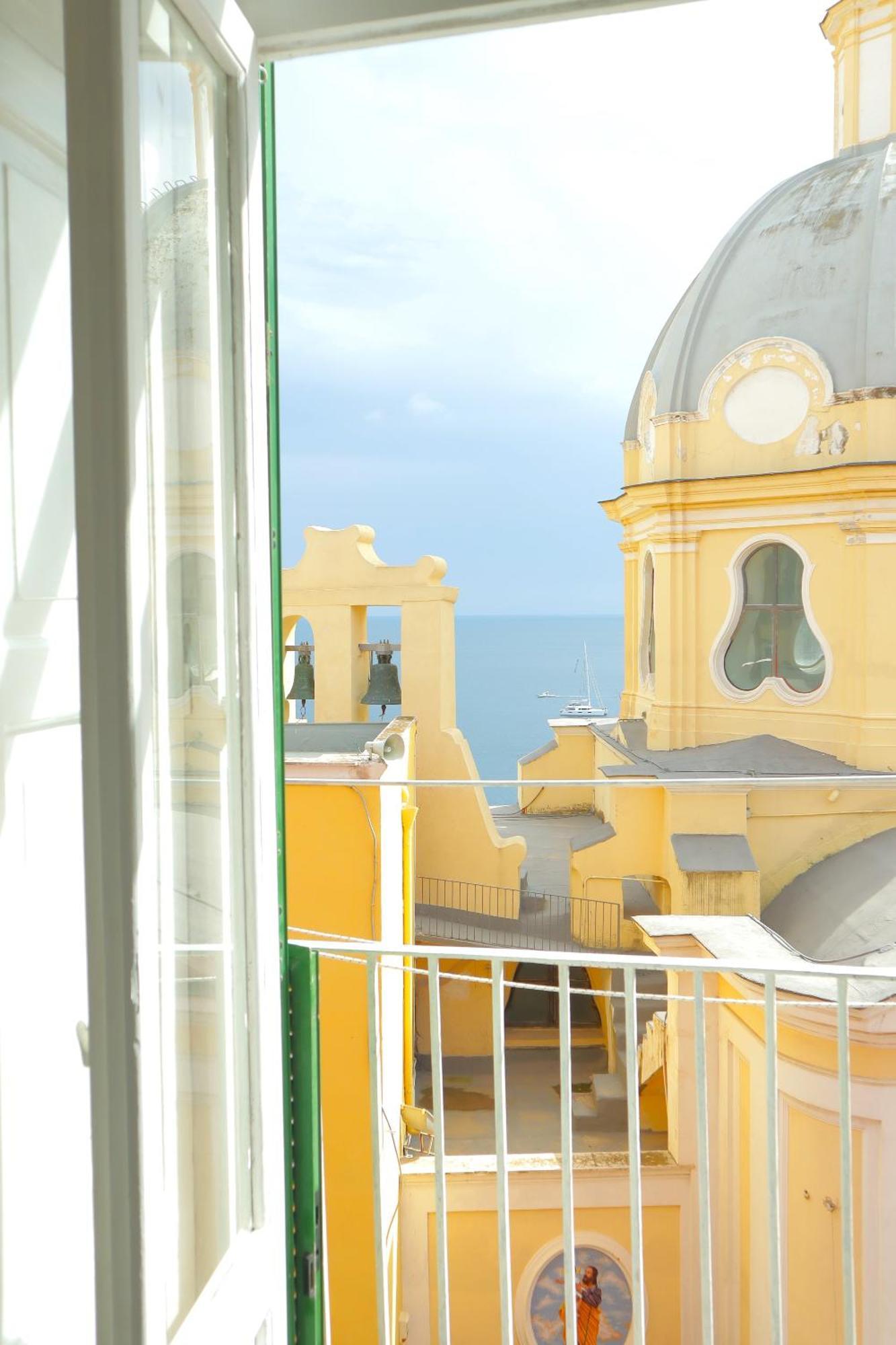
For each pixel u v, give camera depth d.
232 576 1.65
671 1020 8.88
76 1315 1.51
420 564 13.70
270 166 1.78
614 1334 8.34
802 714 15.15
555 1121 10.60
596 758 18.75
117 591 1.21
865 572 14.45
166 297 1.44
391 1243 7.20
